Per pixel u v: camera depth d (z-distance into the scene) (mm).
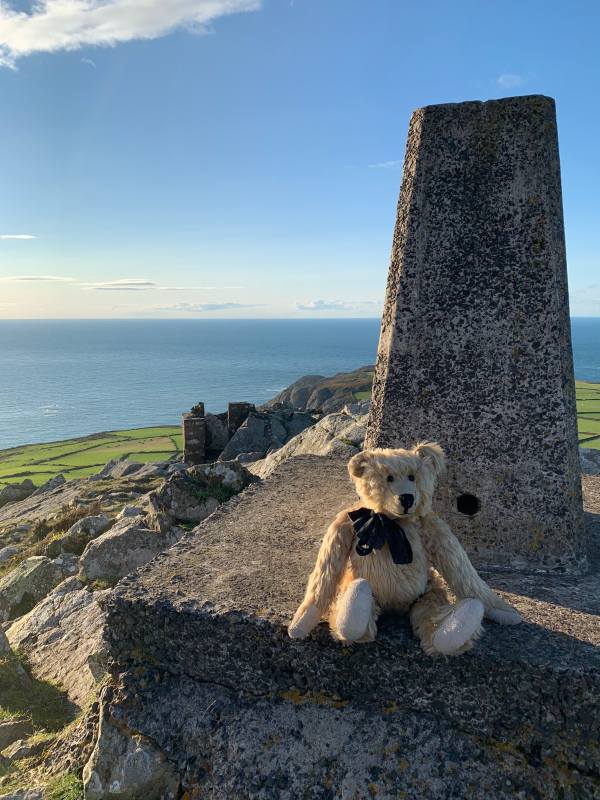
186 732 1293
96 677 1956
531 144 1473
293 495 2230
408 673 1155
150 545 2865
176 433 25422
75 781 1444
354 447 3785
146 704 1348
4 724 1845
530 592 1419
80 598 2662
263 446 6703
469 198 1524
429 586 1193
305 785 1156
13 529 4789
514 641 1164
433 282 1562
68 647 2338
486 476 1553
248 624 1258
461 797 1085
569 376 1552
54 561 3213
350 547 1184
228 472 3189
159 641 1352
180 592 1399
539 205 1471
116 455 20172
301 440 4352
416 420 1595
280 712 1250
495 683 1106
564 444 1499
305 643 1220
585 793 1059
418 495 1157
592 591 1430
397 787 1114
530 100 1473
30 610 2965
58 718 1906
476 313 1528
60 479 7500
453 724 1152
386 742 1161
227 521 1944
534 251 1477
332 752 1176
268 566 1564
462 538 1586
